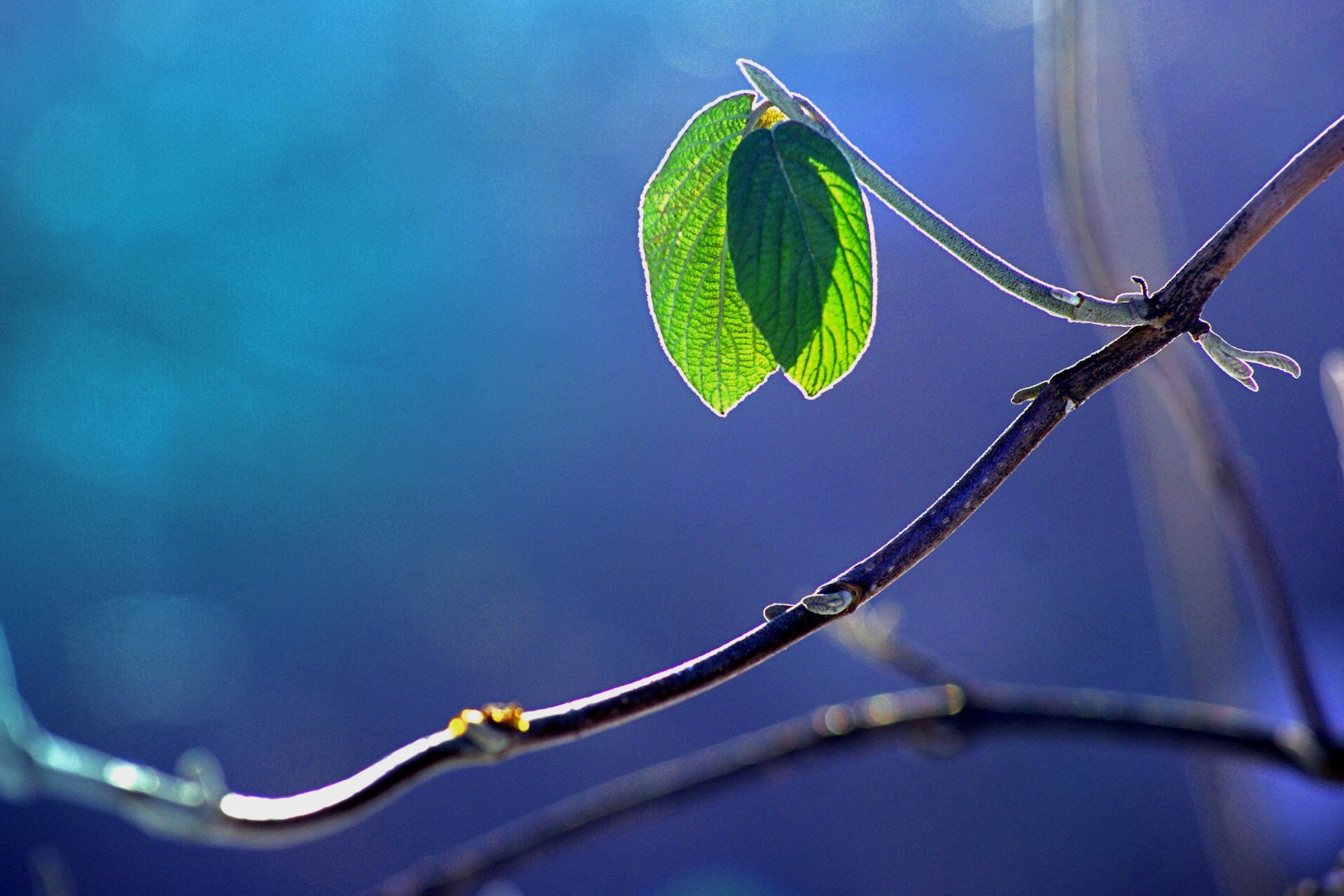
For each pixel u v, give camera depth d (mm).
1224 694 1235
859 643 979
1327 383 824
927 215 570
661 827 5938
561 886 5750
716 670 577
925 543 570
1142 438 1310
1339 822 3402
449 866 941
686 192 595
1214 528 1270
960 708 935
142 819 656
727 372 603
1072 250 832
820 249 574
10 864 5277
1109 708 920
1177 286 568
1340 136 564
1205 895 5008
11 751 668
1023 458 569
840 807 5938
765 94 579
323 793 618
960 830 5699
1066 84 831
